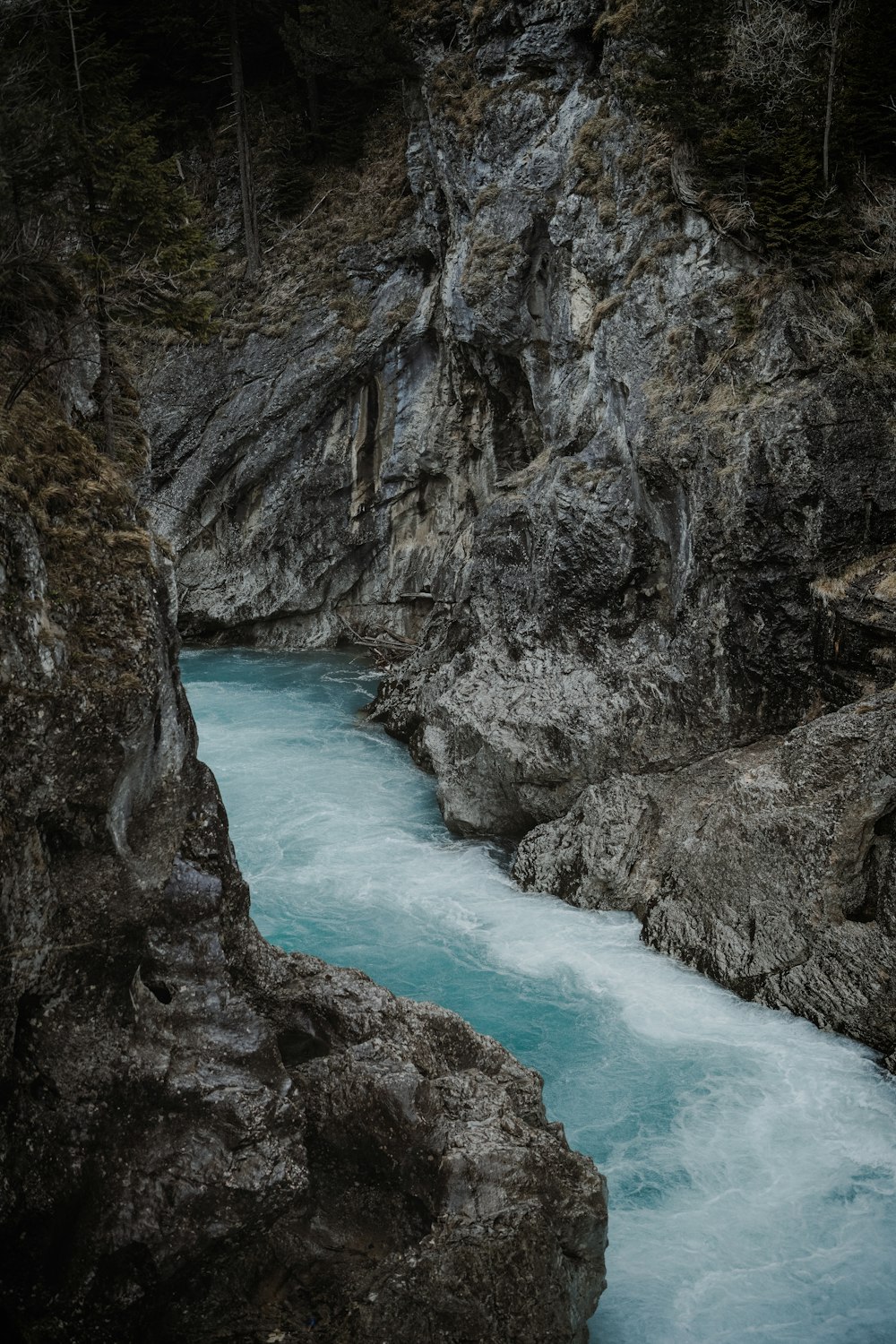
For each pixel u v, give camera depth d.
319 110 39.69
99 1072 10.23
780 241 21.16
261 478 38.09
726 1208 13.11
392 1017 11.84
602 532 22.73
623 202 24.84
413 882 21.22
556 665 23.14
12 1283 9.97
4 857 9.59
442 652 28.05
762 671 19.91
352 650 38.81
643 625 22.11
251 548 38.59
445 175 31.72
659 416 21.97
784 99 21.84
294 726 30.53
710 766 19.81
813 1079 15.23
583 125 26.53
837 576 19.33
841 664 18.89
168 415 38.53
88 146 13.41
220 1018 10.92
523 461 33.12
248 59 41.78
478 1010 16.89
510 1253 10.10
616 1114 14.68
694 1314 11.68
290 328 37.62
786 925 16.64
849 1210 13.06
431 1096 10.84
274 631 39.44
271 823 23.91
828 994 16.12
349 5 32.53
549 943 18.78
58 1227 9.95
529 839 21.42
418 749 27.61
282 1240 10.30
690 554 20.92
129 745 10.41
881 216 21.39
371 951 18.59
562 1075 15.43
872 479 19.47
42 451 11.36
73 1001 10.41
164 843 11.24
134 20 39.28
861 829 16.00
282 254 38.88
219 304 39.12
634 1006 17.00
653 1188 13.40
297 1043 11.78
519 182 28.44
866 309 20.70
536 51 28.20
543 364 29.27
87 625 10.63
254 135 40.75
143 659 10.70
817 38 22.39
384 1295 9.92
